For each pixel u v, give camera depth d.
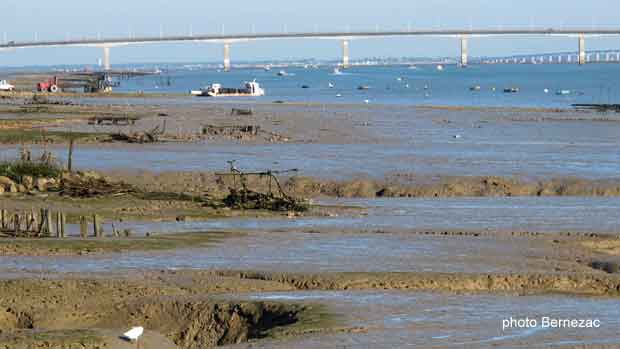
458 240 82.19
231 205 100.88
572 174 126.25
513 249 78.44
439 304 59.66
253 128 184.00
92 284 63.00
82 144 156.62
